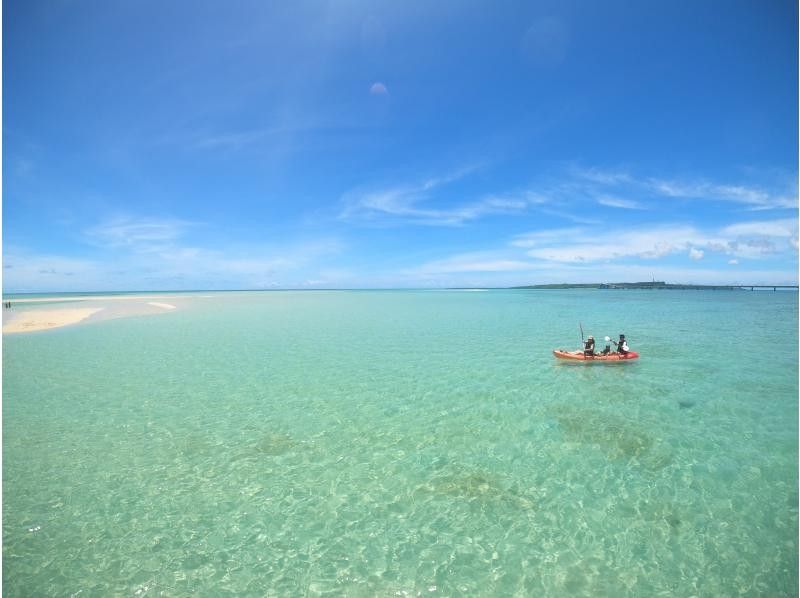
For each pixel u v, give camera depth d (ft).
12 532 23.68
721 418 39.63
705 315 138.10
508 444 34.68
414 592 19.54
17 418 41.11
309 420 40.47
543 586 19.75
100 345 82.07
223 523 24.59
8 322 125.18
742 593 19.11
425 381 53.67
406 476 29.73
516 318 133.39
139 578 20.42
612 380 53.06
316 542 22.95
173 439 36.22
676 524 23.94
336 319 136.77
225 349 77.15
